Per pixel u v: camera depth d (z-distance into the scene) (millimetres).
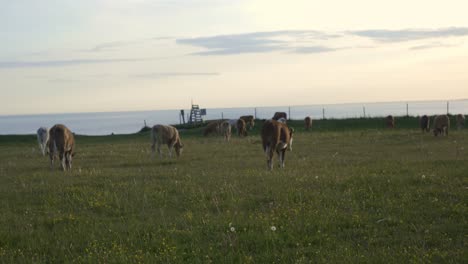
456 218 9648
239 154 24312
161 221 10039
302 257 7602
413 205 10781
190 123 59000
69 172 18531
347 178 14266
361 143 28641
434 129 32500
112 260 7723
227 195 12422
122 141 41344
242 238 8656
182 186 14016
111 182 15062
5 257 8117
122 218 10531
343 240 8633
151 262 7617
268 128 18078
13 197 13281
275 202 11484
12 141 45031
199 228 9422
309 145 28250
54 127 19781
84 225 10000
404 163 17844
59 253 8312
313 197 11867
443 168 15922
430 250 7812
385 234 8859
